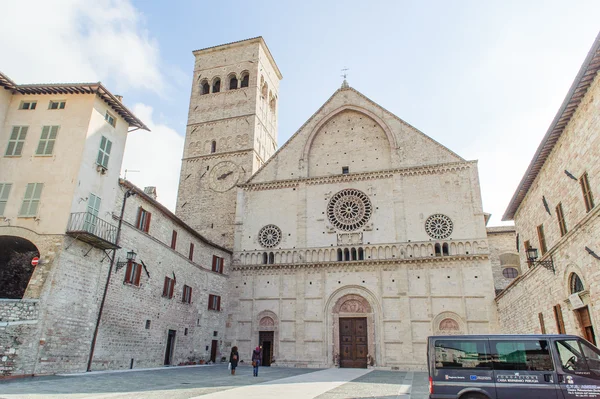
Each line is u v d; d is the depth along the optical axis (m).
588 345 14.87
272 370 38.78
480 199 45.69
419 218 46.59
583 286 21.97
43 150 31.00
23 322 25.33
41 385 20.48
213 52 68.19
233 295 49.25
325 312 45.72
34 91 32.59
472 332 41.38
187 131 63.34
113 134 34.47
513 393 14.90
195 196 58.56
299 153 53.62
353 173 50.12
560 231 25.50
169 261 40.22
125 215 34.41
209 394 19.30
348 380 29.31
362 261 46.09
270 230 50.75
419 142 49.84
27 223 28.92
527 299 32.31
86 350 28.98
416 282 44.28
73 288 28.45
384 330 43.38
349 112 54.19
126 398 17.14
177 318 40.91
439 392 15.77
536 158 26.89
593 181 20.22
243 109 62.22
